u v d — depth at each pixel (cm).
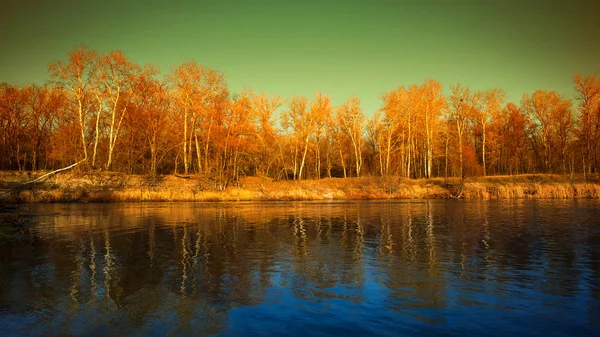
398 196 5525
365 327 920
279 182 5825
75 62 4809
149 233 2294
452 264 1525
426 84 6397
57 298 1130
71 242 2000
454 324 938
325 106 6631
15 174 4759
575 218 2906
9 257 1650
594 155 6172
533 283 1266
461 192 5459
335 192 5516
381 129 6575
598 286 1230
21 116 5594
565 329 909
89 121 5794
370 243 1981
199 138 6297
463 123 6750
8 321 958
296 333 886
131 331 899
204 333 888
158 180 5250
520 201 4700
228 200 5025
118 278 1337
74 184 4712
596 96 6059
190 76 5528
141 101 5397
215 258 1639
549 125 6956
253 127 5988
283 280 1314
